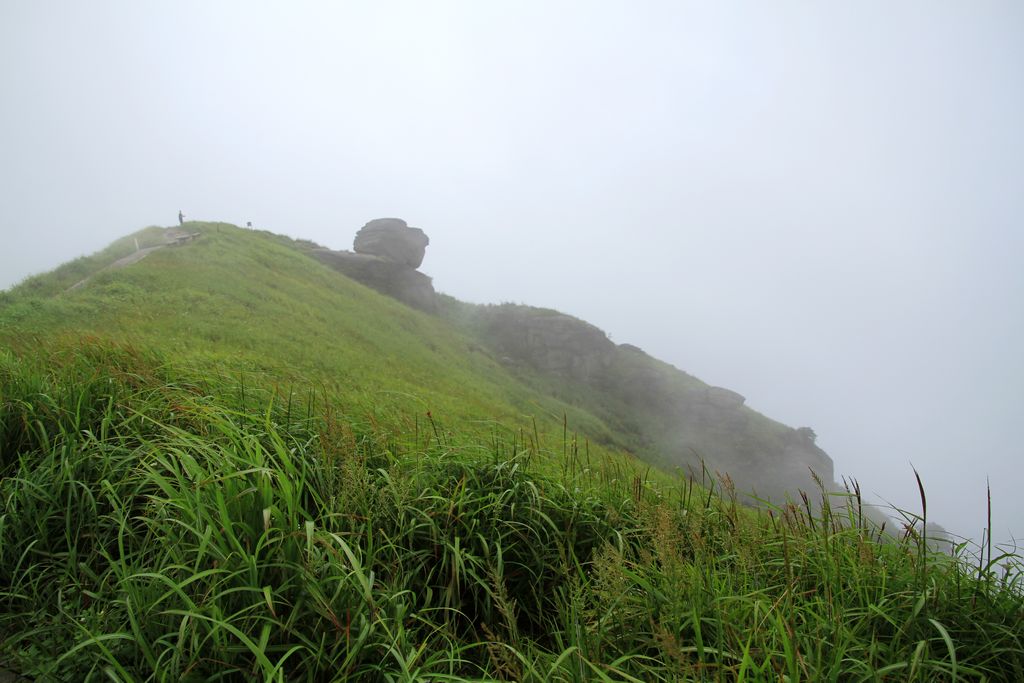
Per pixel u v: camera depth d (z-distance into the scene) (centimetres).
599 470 416
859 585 262
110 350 477
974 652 233
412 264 6506
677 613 221
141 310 1653
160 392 389
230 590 191
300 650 203
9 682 203
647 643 224
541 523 323
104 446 305
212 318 1767
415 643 230
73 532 273
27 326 1251
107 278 1952
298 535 218
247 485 242
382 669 195
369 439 361
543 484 357
